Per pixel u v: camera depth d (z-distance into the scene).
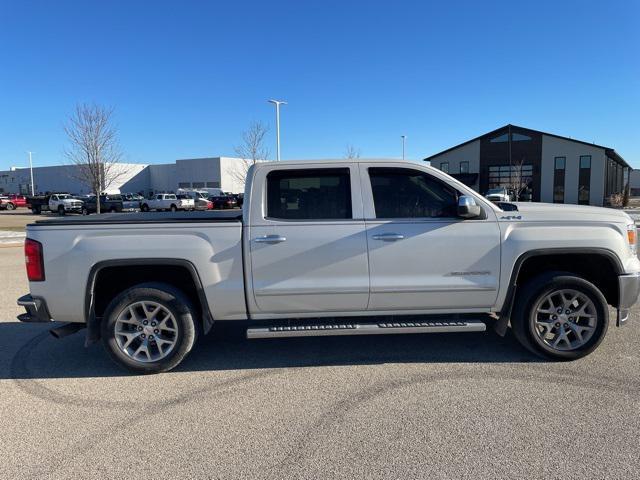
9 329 6.09
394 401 3.87
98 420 3.66
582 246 4.53
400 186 4.62
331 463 3.03
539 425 3.44
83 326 4.74
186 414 3.73
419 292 4.53
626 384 4.11
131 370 4.51
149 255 4.39
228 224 4.46
